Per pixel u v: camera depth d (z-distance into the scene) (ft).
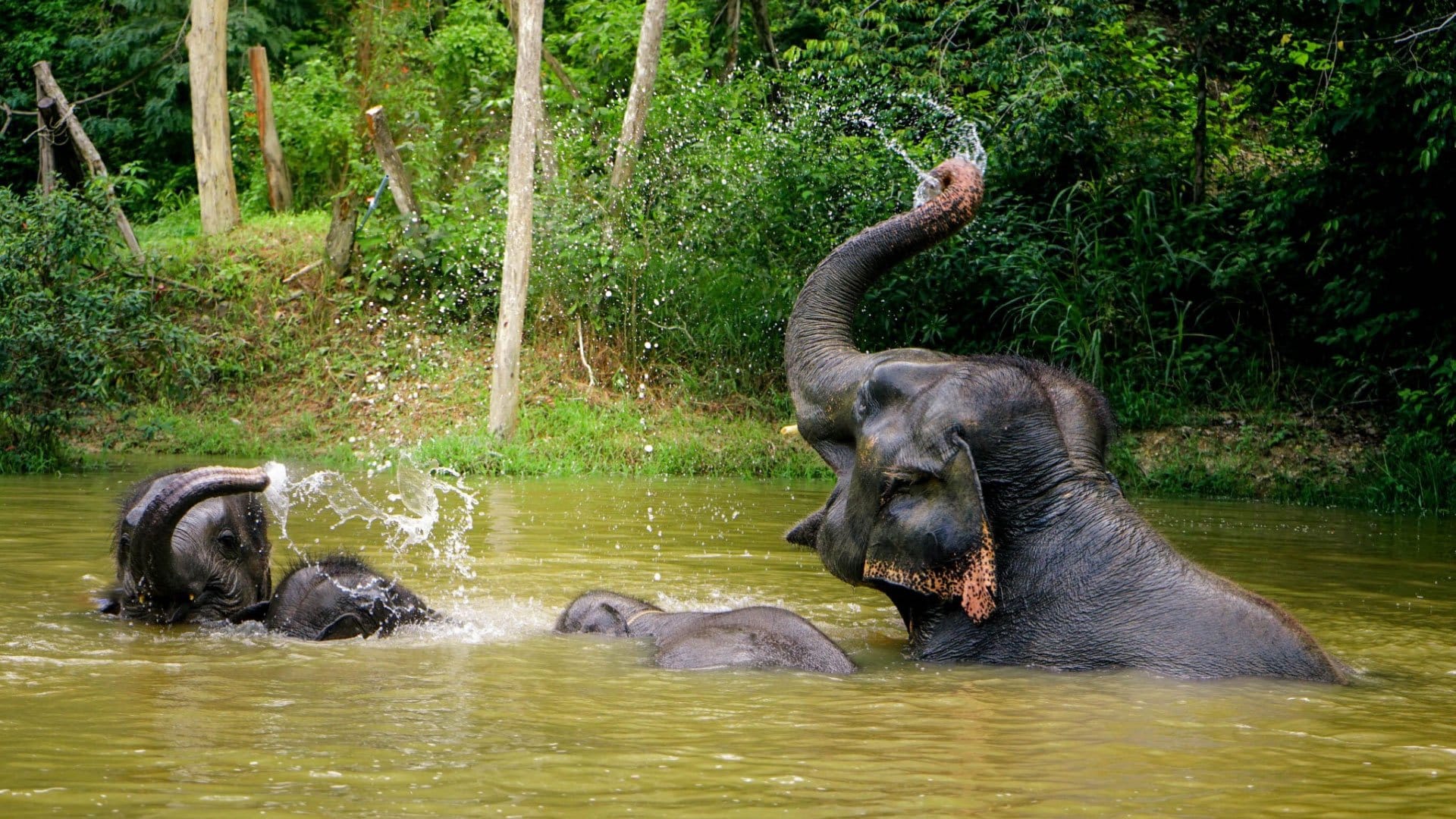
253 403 56.90
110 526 29.68
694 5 79.82
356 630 18.16
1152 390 54.19
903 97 60.34
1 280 48.11
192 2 68.33
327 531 29.91
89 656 16.25
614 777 11.16
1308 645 16.03
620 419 53.98
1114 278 55.77
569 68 73.51
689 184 60.23
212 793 10.52
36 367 47.93
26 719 12.94
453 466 47.73
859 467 17.37
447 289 60.29
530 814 10.11
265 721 13.00
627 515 34.47
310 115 73.97
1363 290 51.62
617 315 58.39
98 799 10.37
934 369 17.34
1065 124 58.65
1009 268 56.59
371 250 61.98
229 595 19.03
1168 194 60.39
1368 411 51.80
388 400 55.98
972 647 16.75
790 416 55.93
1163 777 11.48
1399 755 12.39
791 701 14.26
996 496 16.84
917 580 16.34
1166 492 46.88
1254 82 56.95
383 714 13.39
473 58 73.31
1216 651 15.85
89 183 55.57
